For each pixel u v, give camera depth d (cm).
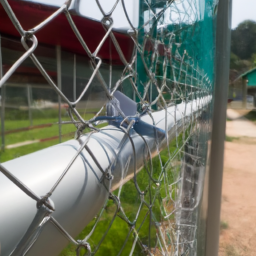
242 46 861
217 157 95
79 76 183
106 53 114
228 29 91
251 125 637
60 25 142
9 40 151
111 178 26
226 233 186
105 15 27
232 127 619
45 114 218
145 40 52
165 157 77
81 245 21
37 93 218
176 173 97
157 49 60
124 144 31
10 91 225
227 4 90
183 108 90
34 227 15
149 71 45
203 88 150
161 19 65
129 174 33
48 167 20
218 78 92
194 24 109
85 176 22
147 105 41
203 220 103
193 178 121
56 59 182
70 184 20
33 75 201
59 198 19
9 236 15
